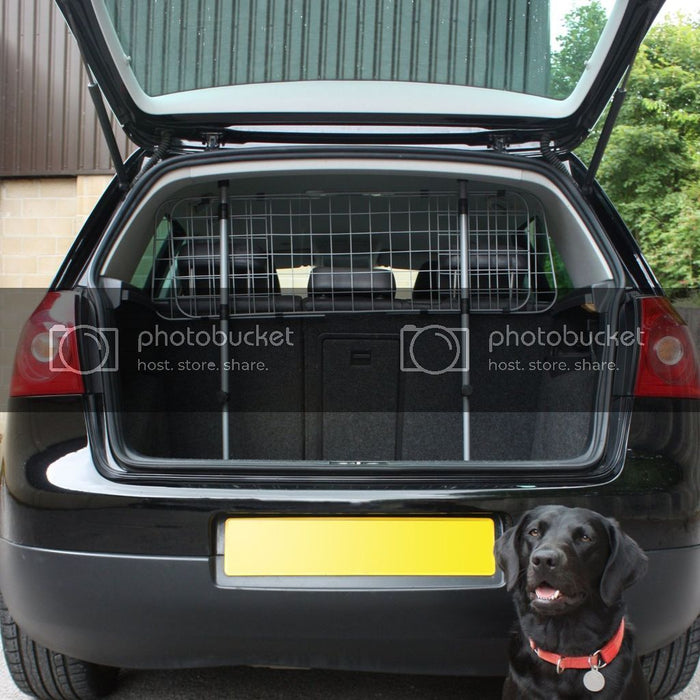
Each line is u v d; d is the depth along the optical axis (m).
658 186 8.73
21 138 6.88
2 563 1.96
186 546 1.83
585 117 2.46
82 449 1.92
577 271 2.46
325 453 2.85
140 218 2.31
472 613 1.84
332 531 1.84
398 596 1.82
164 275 2.80
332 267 2.75
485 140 2.55
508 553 1.77
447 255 2.78
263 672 2.63
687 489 1.93
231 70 2.59
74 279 2.14
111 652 1.92
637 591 1.88
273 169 2.25
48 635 1.93
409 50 2.62
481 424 2.83
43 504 1.87
